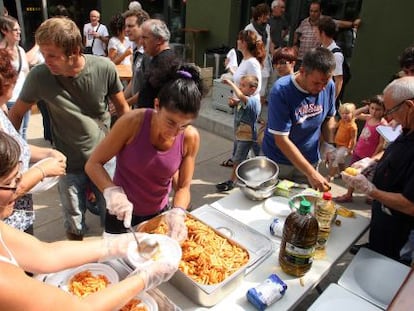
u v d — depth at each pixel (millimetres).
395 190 1711
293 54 3021
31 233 1742
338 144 3557
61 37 1769
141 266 1125
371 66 4352
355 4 4906
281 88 2080
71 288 1167
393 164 1695
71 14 8445
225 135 4961
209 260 1278
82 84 1995
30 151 1753
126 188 1646
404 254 1725
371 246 1889
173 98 1278
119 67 4270
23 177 1507
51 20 1816
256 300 1201
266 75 4879
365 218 1796
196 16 6617
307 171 2004
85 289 1160
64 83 1976
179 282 1250
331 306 1262
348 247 1582
